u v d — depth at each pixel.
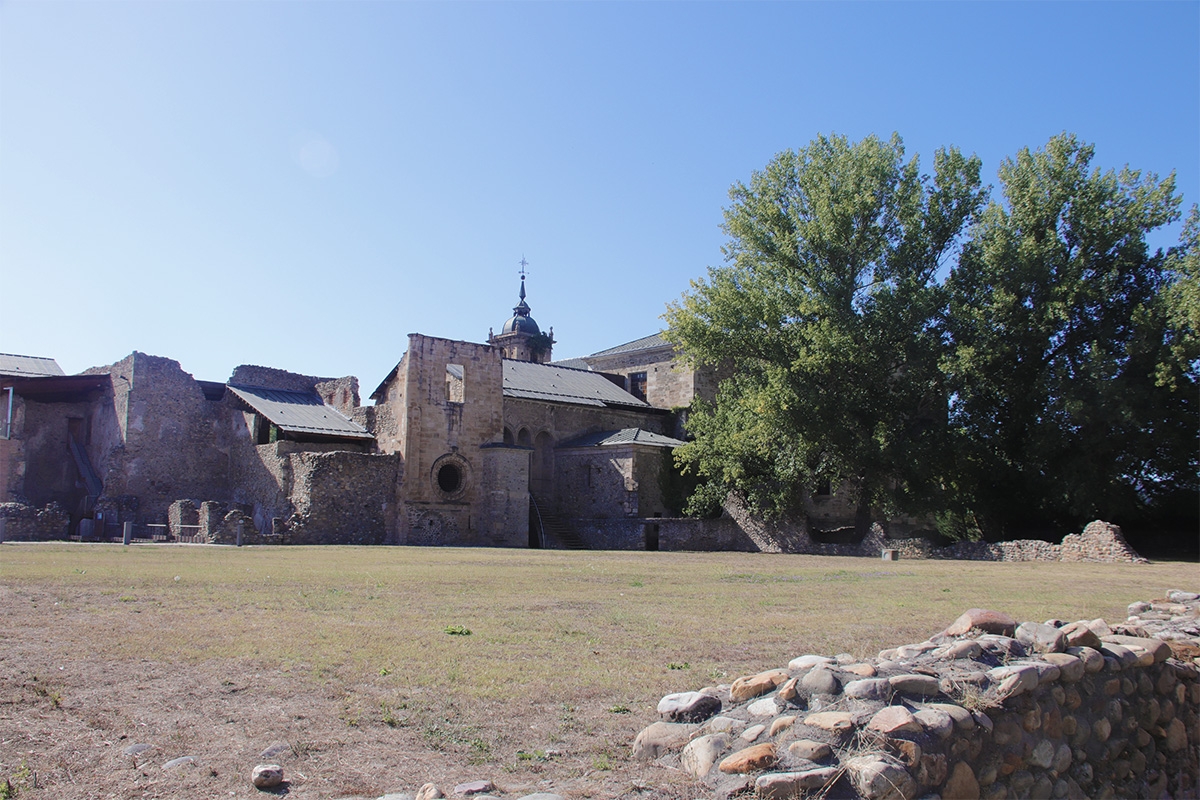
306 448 47.00
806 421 40.38
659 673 8.84
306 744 6.42
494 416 49.41
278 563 23.22
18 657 9.08
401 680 8.41
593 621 12.55
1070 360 40.41
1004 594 17.39
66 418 52.97
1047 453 38.41
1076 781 6.80
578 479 52.56
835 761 5.38
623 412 58.44
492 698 7.81
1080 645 7.58
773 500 44.06
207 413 51.59
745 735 5.83
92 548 28.61
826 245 41.31
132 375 48.91
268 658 9.25
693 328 43.72
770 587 18.75
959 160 41.91
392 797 5.11
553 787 5.46
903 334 40.38
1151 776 7.77
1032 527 42.56
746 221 43.66
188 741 6.47
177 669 8.69
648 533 46.34
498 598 15.48
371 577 19.22
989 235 40.59
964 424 41.75
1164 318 36.53
